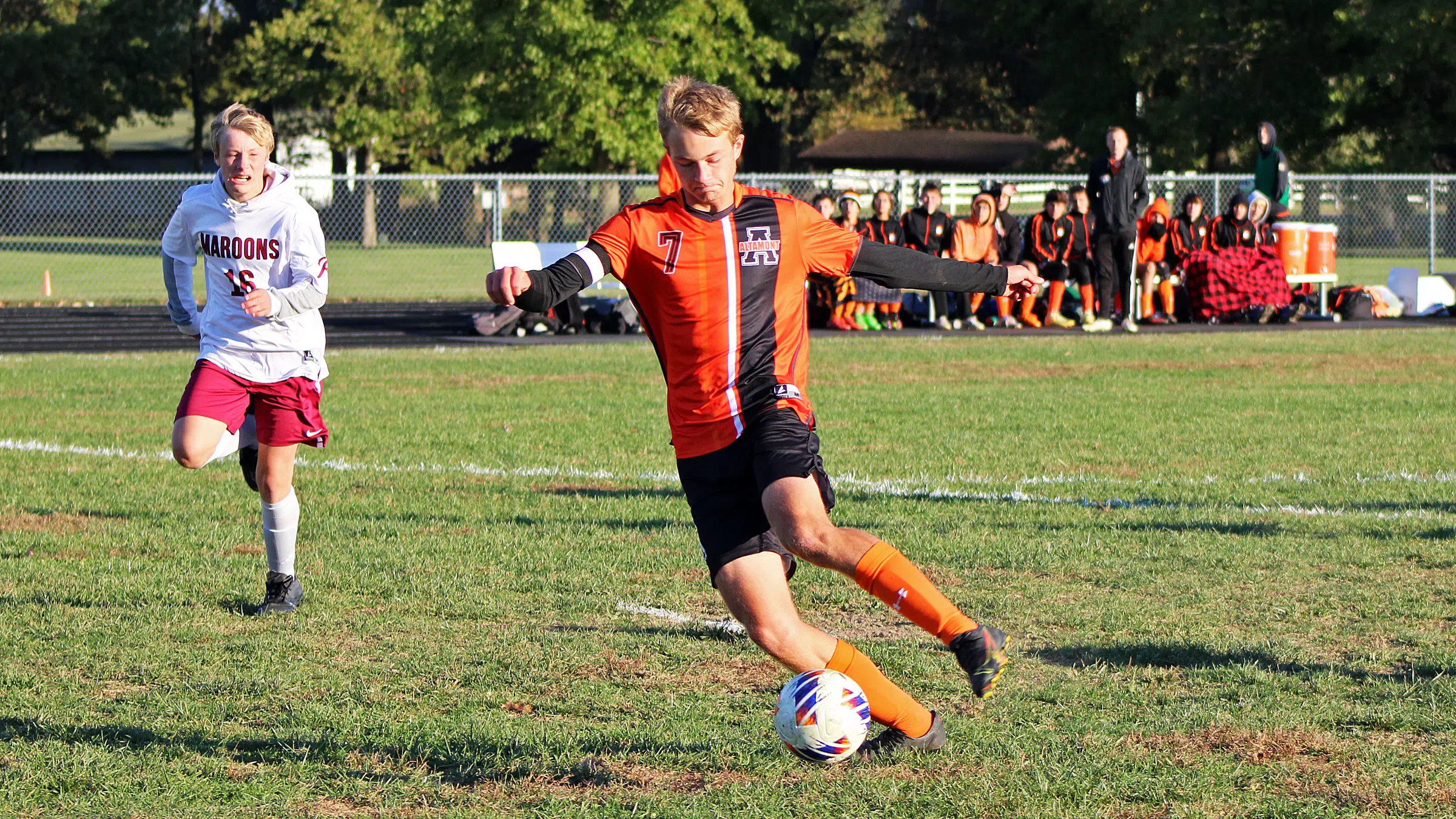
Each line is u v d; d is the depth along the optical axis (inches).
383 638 330.6
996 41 2901.1
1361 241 2305.6
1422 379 884.6
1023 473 554.9
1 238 2901.1
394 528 454.3
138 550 427.2
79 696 284.4
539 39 2277.3
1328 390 824.9
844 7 3171.8
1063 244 1218.0
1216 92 2293.3
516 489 526.0
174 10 3481.8
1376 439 639.1
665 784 235.9
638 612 354.6
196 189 362.6
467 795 231.5
